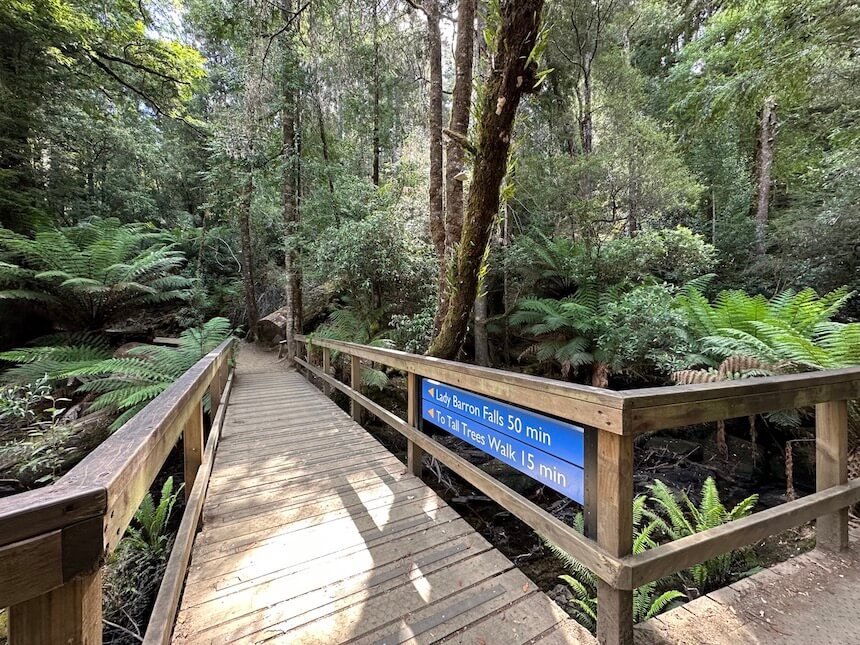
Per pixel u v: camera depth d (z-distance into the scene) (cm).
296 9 716
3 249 660
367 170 965
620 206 680
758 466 383
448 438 493
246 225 1019
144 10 786
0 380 450
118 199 1142
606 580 115
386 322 681
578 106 854
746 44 526
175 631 132
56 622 57
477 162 234
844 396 173
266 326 996
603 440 120
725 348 411
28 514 52
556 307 637
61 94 784
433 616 139
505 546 298
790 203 864
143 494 88
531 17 177
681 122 839
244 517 209
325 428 378
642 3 855
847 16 419
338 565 168
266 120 760
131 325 869
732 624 129
